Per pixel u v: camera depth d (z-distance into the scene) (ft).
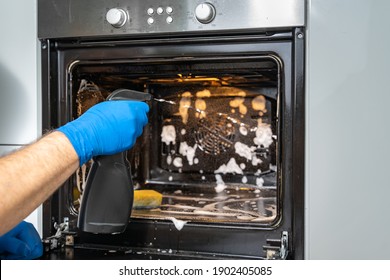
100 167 3.08
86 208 3.10
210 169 4.67
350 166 3.23
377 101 3.18
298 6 3.21
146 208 3.97
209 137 4.64
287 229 3.34
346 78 3.21
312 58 3.25
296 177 3.30
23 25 3.79
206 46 3.50
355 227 3.23
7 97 3.84
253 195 4.54
